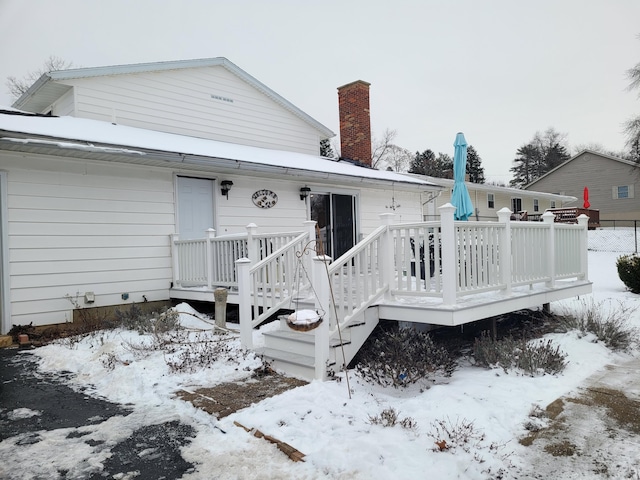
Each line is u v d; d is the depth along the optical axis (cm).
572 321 643
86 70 981
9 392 463
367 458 289
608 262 1759
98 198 813
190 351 555
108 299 819
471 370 492
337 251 1259
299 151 1409
